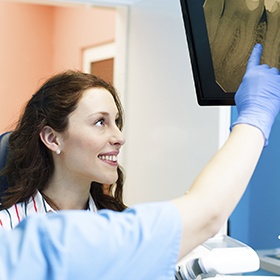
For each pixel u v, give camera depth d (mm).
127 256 559
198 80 1064
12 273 516
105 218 578
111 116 1315
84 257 538
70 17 3924
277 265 1512
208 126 1744
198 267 974
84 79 1345
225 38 974
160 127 2039
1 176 1450
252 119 729
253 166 675
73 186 1361
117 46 2352
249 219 1666
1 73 3789
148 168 2117
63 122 1305
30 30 3930
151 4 2109
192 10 1021
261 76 827
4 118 3797
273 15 881
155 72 2078
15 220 1339
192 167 1828
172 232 590
